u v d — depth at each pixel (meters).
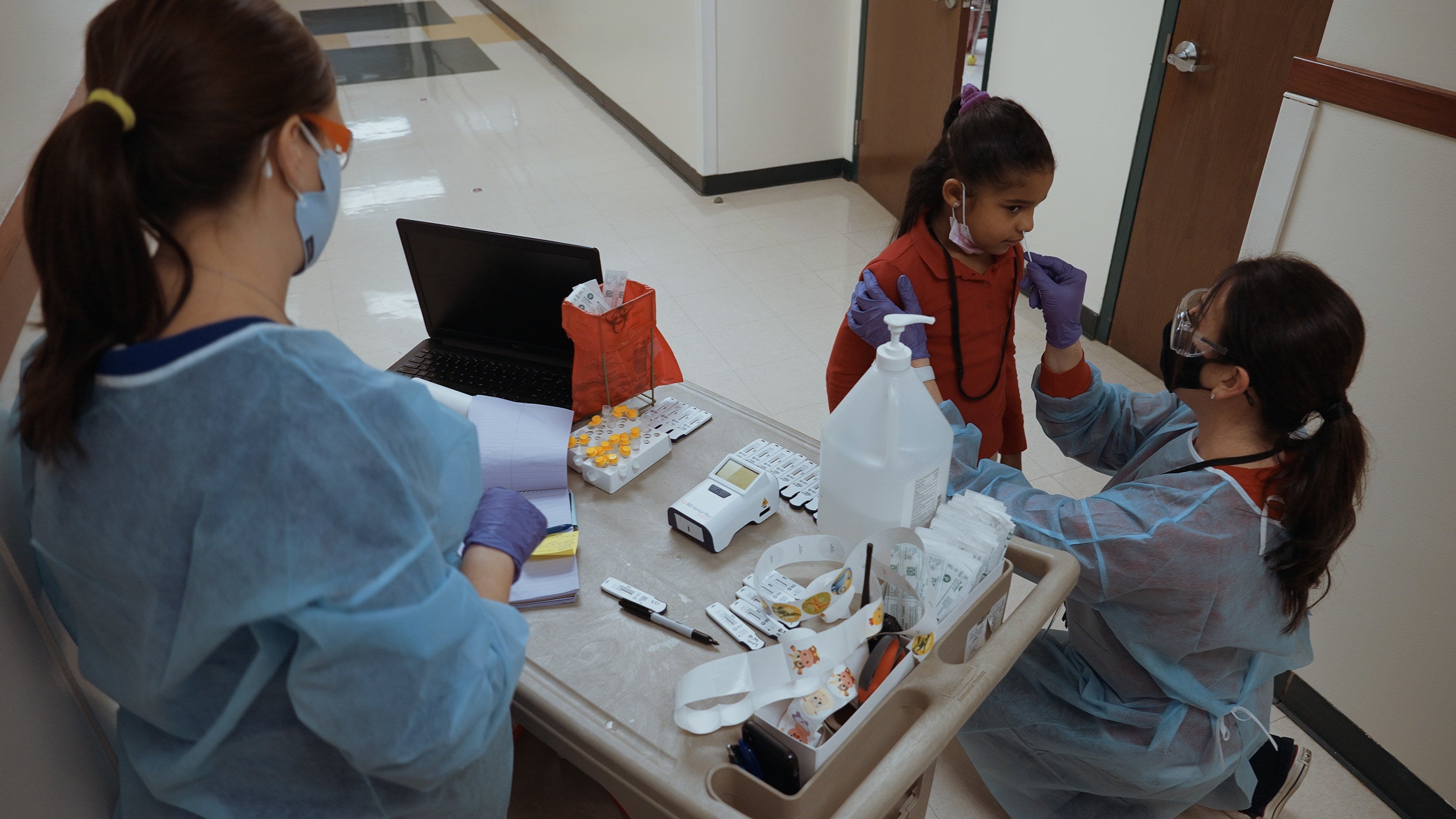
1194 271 2.85
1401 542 1.64
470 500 0.81
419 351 1.70
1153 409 1.58
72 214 0.57
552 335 1.60
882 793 0.83
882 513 1.04
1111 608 1.35
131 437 0.62
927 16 3.71
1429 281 1.56
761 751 0.87
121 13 0.60
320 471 0.61
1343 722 1.83
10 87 1.01
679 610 1.07
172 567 0.65
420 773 0.70
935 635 0.98
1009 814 1.75
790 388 3.00
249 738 0.73
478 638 0.71
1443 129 1.49
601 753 0.91
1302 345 1.10
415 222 1.57
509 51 6.71
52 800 0.81
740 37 4.16
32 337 0.94
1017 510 1.31
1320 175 1.75
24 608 0.84
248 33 0.62
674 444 1.35
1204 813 1.72
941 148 1.50
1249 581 1.25
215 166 0.61
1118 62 2.96
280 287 0.70
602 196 4.47
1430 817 1.70
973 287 1.55
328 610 0.62
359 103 5.67
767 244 4.00
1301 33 2.34
